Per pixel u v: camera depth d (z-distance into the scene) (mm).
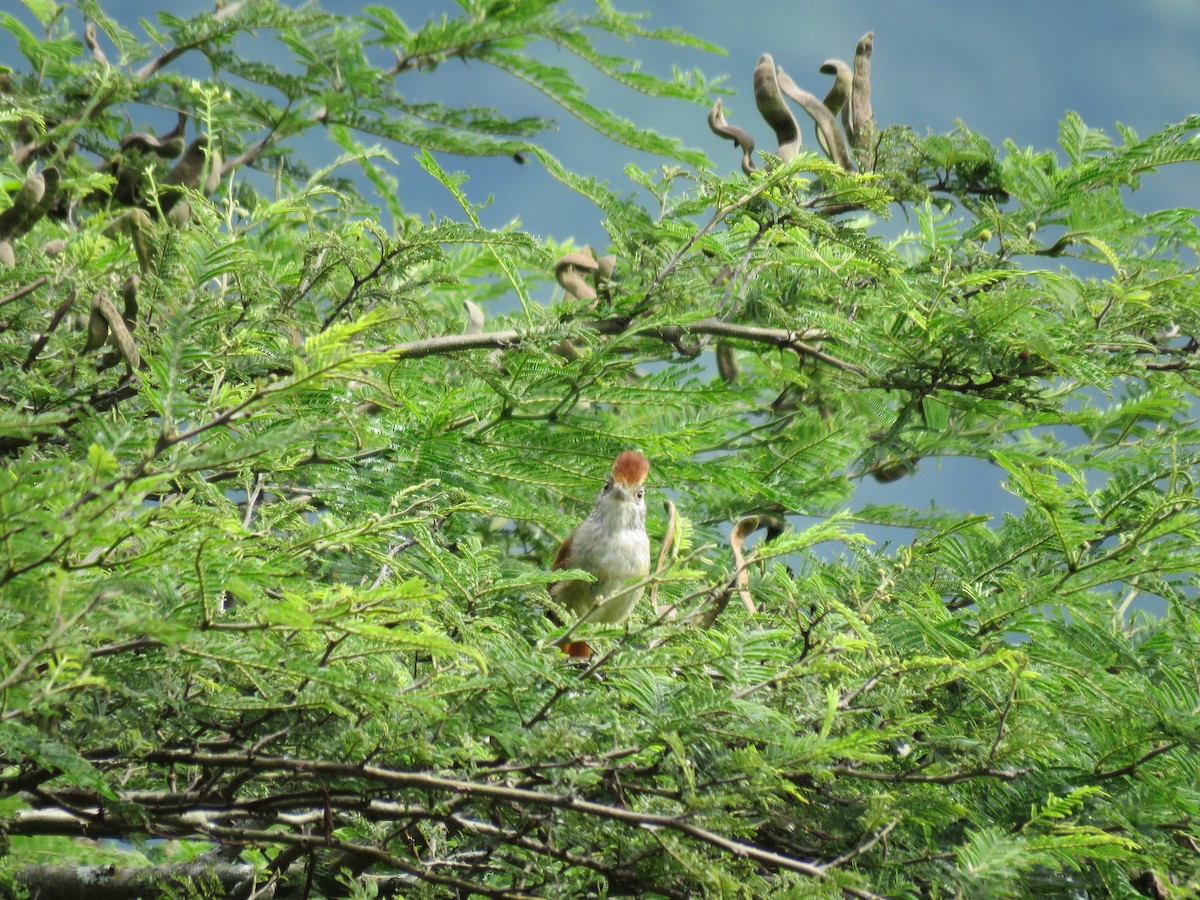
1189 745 8117
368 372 9516
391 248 10414
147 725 6746
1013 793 8359
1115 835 7516
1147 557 8766
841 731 7426
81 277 8914
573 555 11602
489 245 11008
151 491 5816
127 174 11547
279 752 7219
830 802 7781
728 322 12664
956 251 13523
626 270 12562
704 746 6984
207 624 5938
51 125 12398
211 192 11570
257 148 14633
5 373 6723
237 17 13828
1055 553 10305
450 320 12398
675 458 11883
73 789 7305
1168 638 9828
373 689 6012
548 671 6797
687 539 7758
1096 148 14570
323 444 9523
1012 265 12945
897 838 7930
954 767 7922
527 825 7359
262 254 11109
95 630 5434
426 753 6773
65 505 5496
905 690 7695
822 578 9406
